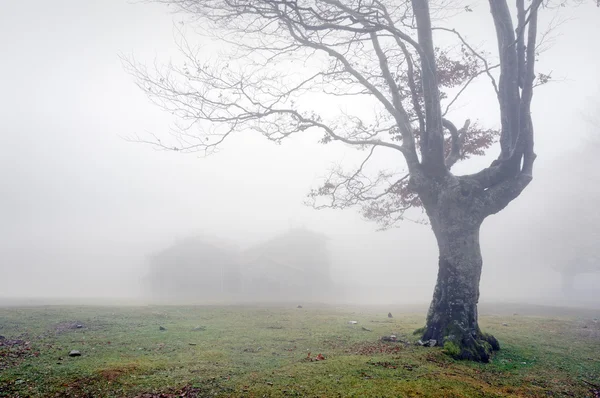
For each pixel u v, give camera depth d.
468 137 13.69
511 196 9.95
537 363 8.41
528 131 9.88
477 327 9.41
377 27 9.91
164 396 5.51
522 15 10.49
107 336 10.24
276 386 5.97
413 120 13.33
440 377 6.62
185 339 10.04
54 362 7.18
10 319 12.76
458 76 12.52
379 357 8.01
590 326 14.93
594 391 6.58
